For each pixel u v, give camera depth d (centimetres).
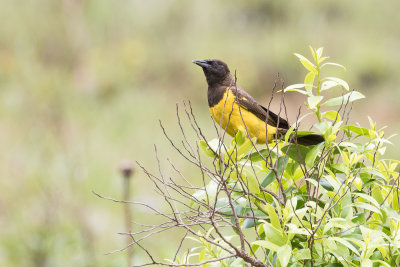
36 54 2230
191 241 1174
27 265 1012
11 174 1444
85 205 1236
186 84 2503
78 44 2470
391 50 2608
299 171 487
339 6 2797
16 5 2405
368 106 2314
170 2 2747
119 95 2295
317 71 486
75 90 2148
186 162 1653
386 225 451
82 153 1570
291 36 2623
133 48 2511
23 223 1067
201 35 2680
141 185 1520
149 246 1085
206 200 466
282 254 401
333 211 447
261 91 2422
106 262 903
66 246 1020
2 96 1919
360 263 413
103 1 2528
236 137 483
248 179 468
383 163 515
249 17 2775
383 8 2803
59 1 2461
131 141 1870
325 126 476
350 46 2605
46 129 1691
